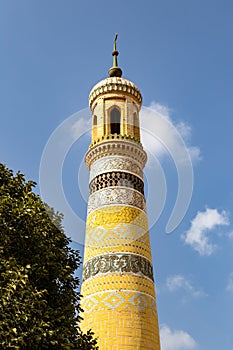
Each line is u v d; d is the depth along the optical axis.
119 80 34.97
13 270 15.91
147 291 27.94
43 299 17.19
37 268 17.41
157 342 26.84
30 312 15.33
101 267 28.28
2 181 19.94
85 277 28.88
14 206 17.69
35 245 17.84
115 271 27.94
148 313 27.16
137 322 26.39
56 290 18.48
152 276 29.19
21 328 14.79
